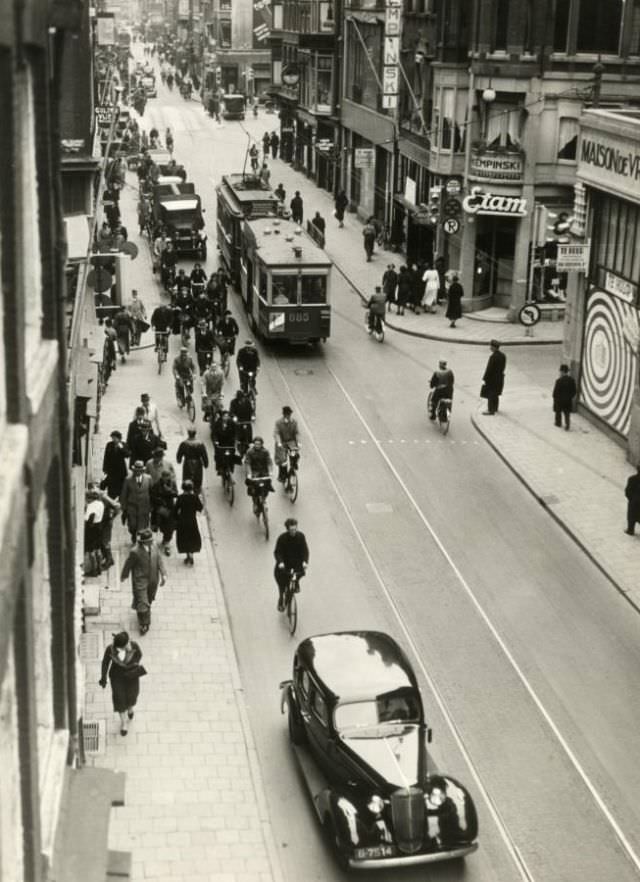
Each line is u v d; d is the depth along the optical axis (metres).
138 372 34.59
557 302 41.47
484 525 24.28
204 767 15.59
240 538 23.34
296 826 14.59
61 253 7.30
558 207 40.62
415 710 14.44
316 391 33.09
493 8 39.38
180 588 20.98
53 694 7.61
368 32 56.28
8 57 5.39
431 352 37.53
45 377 6.47
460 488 26.30
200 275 41.19
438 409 30.06
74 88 28.42
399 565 22.25
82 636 18.52
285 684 16.44
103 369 31.44
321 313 36.69
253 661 18.66
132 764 15.55
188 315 37.78
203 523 23.98
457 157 42.16
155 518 22.50
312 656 15.30
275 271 36.12
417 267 43.75
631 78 39.72
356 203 60.75
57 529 7.40
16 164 5.58
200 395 32.31
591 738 16.70
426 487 26.27
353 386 33.62
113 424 29.33
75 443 19.09
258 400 32.00
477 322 41.03
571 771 15.91
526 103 39.53
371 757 13.79
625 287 28.53
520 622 20.14
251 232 39.53
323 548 22.91
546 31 39.09
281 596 20.05
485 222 41.91
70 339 17.16
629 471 27.36
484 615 20.34
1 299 5.57
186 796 14.93
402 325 40.28
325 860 13.94
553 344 38.69
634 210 27.97
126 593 20.78
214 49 118.69
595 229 29.97
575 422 30.80
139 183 66.31
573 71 39.28
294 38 72.06
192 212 50.22
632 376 28.23
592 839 14.53
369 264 49.72
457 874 13.72
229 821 14.48
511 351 37.84
